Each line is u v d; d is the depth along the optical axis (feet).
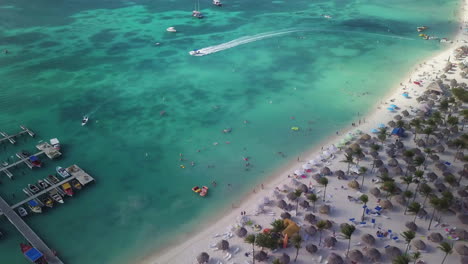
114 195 248.32
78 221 228.02
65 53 464.24
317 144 303.89
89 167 272.10
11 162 272.92
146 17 608.19
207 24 582.35
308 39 530.27
